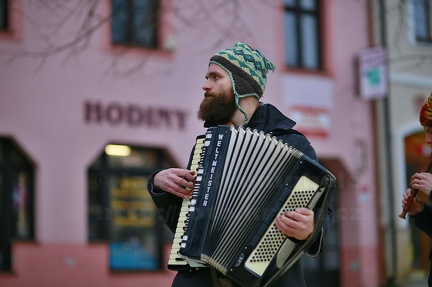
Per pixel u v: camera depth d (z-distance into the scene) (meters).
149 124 18.89
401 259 21.91
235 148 4.57
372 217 21.94
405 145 23.09
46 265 17.44
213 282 4.56
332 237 21.17
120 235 18.44
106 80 18.36
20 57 17.45
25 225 17.50
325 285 20.83
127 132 18.59
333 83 21.77
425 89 23.38
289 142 4.72
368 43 22.33
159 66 19.09
